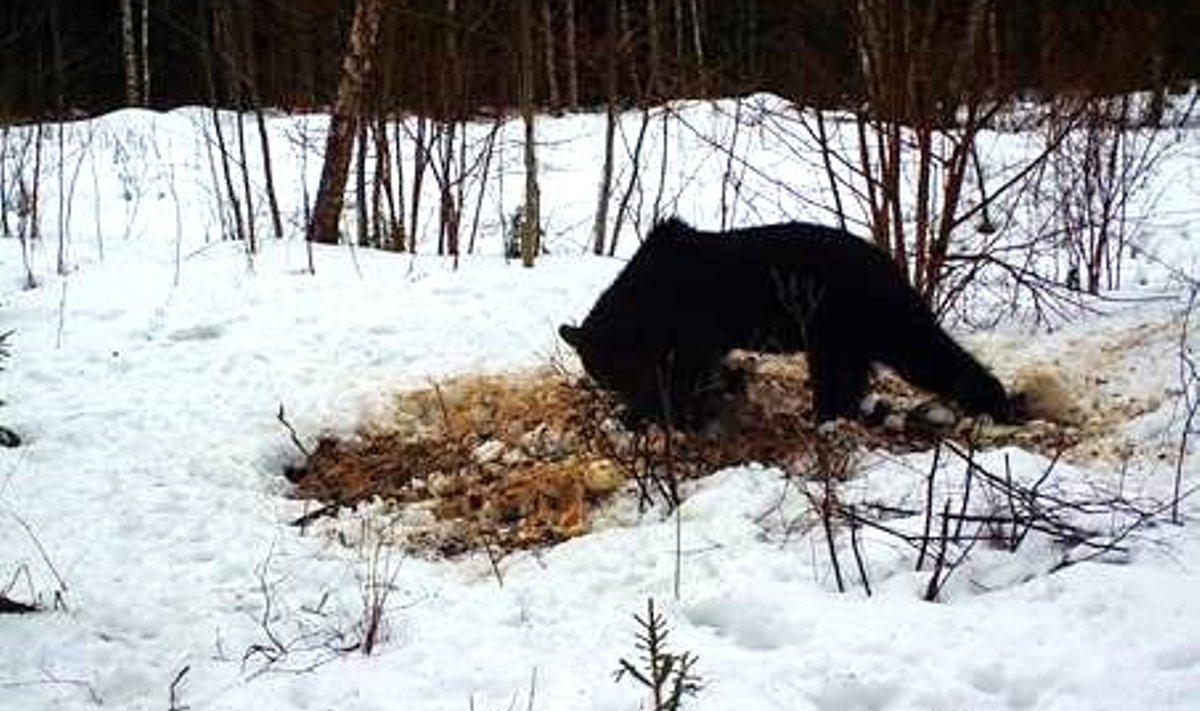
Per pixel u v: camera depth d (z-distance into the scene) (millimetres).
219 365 6598
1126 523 4289
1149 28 8641
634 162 9930
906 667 3467
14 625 4027
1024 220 10672
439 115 9930
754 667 3576
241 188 14266
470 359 6676
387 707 3512
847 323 5621
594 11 16156
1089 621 3621
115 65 24609
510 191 14102
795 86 7996
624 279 5949
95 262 8906
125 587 4383
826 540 4391
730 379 6129
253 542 4766
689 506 4824
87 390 6320
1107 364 5992
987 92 8805
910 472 4922
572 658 3730
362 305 7520
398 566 4586
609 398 6074
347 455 5918
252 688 3660
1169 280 8312
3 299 7797
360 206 10016
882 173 7250
